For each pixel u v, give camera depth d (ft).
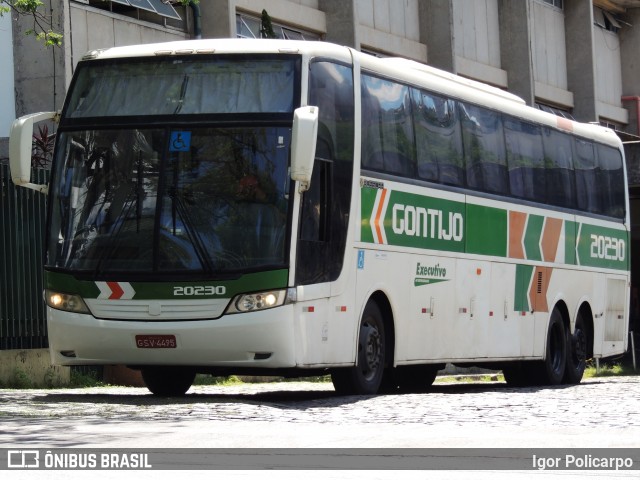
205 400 50.65
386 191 56.18
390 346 57.36
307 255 49.80
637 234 158.30
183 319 48.91
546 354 74.74
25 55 81.05
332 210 51.55
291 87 49.90
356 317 53.57
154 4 91.20
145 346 49.24
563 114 150.71
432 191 60.64
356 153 53.47
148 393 60.75
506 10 138.00
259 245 48.83
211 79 50.52
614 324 85.51
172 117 50.29
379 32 116.37
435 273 60.95
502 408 47.85
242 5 98.78
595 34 158.71
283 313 48.55
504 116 69.67
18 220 67.46
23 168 50.98
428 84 61.26
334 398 52.47
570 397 55.98
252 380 82.74
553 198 75.66
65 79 80.38
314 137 47.39
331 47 52.90
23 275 67.72
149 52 51.47
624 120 164.35
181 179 49.73
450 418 43.11
